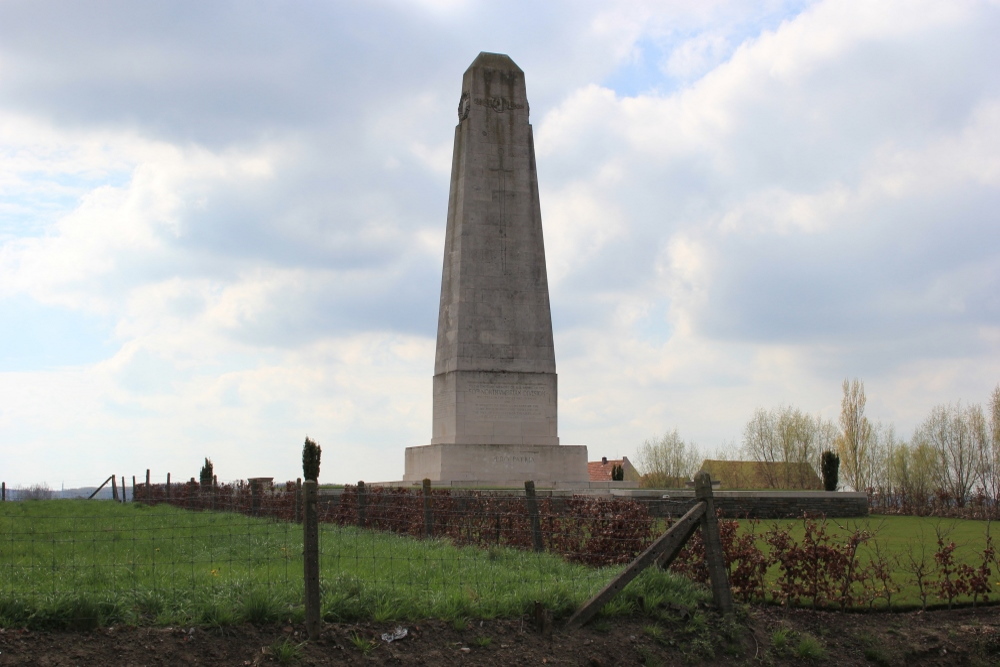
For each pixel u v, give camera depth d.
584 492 30.30
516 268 39.00
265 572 15.12
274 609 12.17
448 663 11.90
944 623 14.83
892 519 33.12
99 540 20.92
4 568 14.68
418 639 12.30
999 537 24.75
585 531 18.66
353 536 21.55
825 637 14.14
